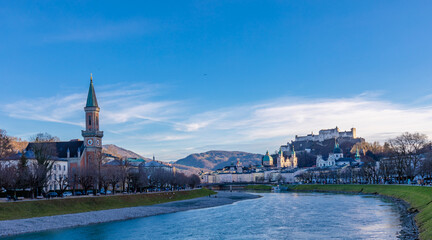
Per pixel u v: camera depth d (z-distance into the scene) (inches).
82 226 5019.7
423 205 5506.9
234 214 6353.3
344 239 3917.3
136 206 7450.8
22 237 4264.3
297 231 4498.0
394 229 4303.6
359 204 7411.4
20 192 6815.9
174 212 6781.5
